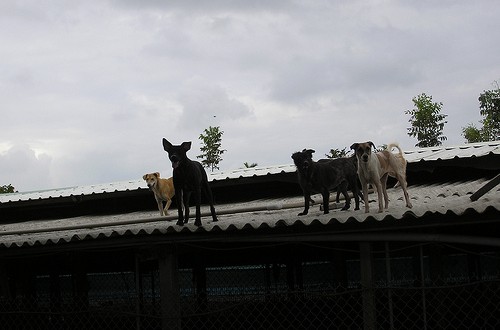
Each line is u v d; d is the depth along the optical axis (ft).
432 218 23.30
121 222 33.53
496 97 95.81
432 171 38.17
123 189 45.24
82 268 34.94
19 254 28.66
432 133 97.86
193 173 27.78
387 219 23.48
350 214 26.13
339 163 29.43
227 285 38.09
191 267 37.04
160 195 35.63
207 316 32.58
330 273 35.81
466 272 31.91
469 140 97.25
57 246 27.78
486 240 22.66
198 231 25.71
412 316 30.14
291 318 32.60
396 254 31.53
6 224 47.44
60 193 49.19
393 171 27.37
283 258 36.29
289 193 42.47
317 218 24.52
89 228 33.99
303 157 28.25
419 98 98.84
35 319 34.27
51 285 39.73
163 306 26.99
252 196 43.42
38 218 49.52
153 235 26.32
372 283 24.88
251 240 25.41
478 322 28.76
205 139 104.88
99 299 37.45
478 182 34.63
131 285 37.60
